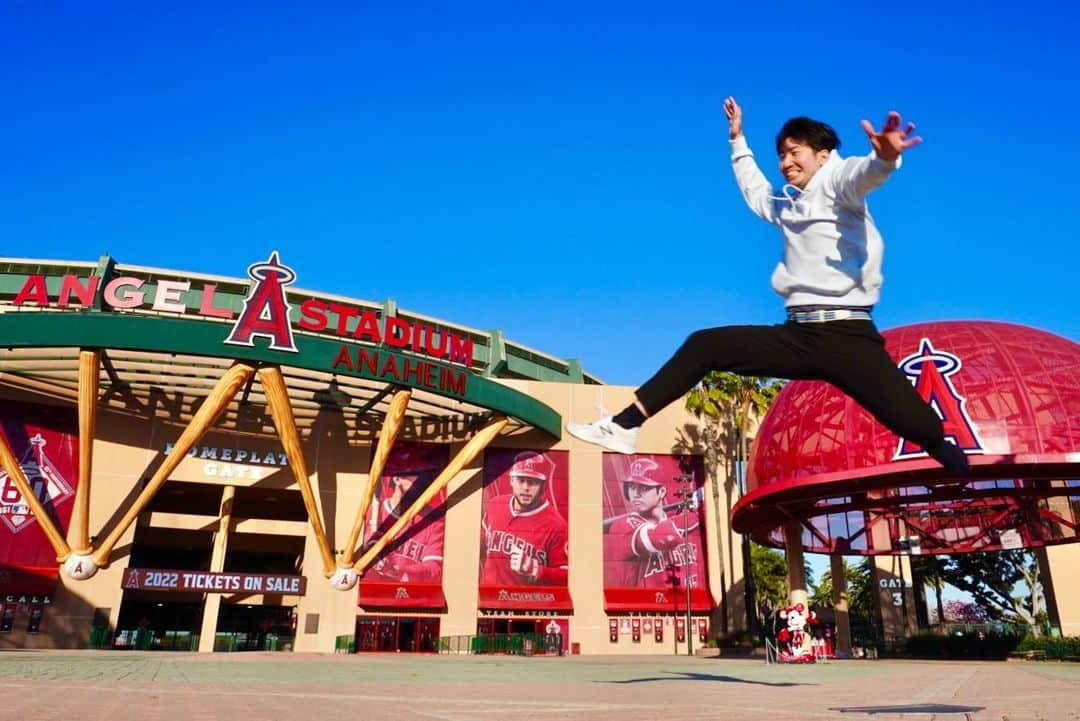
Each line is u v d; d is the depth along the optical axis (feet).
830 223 13.89
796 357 14.05
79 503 124.16
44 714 16.85
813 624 120.67
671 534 165.58
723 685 39.96
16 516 131.23
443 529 157.07
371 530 152.97
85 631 130.11
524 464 165.58
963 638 131.95
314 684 36.50
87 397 116.98
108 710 18.39
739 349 14.33
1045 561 133.59
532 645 147.23
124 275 155.53
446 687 35.29
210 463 146.61
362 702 24.04
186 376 131.54
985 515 137.49
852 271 13.89
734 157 16.30
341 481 155.02
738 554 167.02
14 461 124.06
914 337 105.09
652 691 33.04
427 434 161.17
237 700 23.49
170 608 186.80
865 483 99.09
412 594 150.10
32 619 128.06
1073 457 85.71
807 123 14.57
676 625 158.71
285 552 185.06
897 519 141.38
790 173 14.65
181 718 16.63
